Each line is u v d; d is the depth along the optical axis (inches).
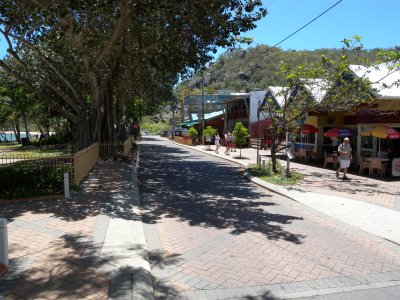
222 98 2406.5
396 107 653.9
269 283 199.0
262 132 1342.3
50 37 673.0
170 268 217.8
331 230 303.1
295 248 256.1
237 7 559.2
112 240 252.5
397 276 211.3
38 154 990.4
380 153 688.4
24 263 206.7
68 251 227.8
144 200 417.7
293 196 435.5
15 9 538.0
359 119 721.6
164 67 727.7
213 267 220.1
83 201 375.9
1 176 388.8
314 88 600.7
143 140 2400.3
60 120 1814.7
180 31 593.0
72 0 449.1
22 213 323.0
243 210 370.6
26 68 703.7
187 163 866.8
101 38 670.5
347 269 220.2
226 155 1082.7
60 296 168.6
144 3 493.0
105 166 692.1
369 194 459.5
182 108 3425.2
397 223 325.4
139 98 1681.8
